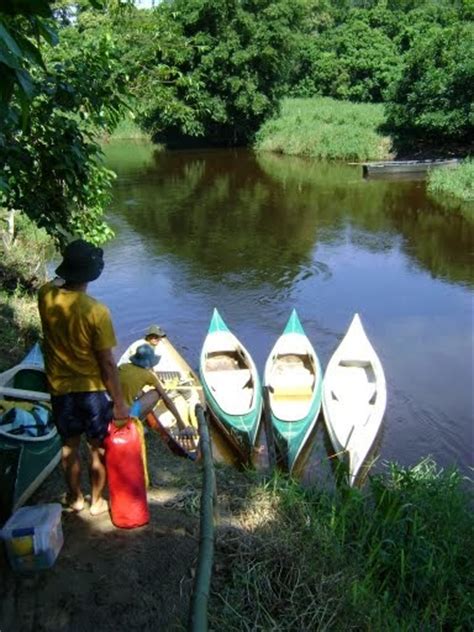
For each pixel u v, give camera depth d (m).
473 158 26.48
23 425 4.82
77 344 3.86
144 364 5.23
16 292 10.39
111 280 15.46
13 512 4.19
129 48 7.86
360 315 13.27
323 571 4.03
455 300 14.01
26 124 2.28
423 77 27.75
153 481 5.02
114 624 3.46
